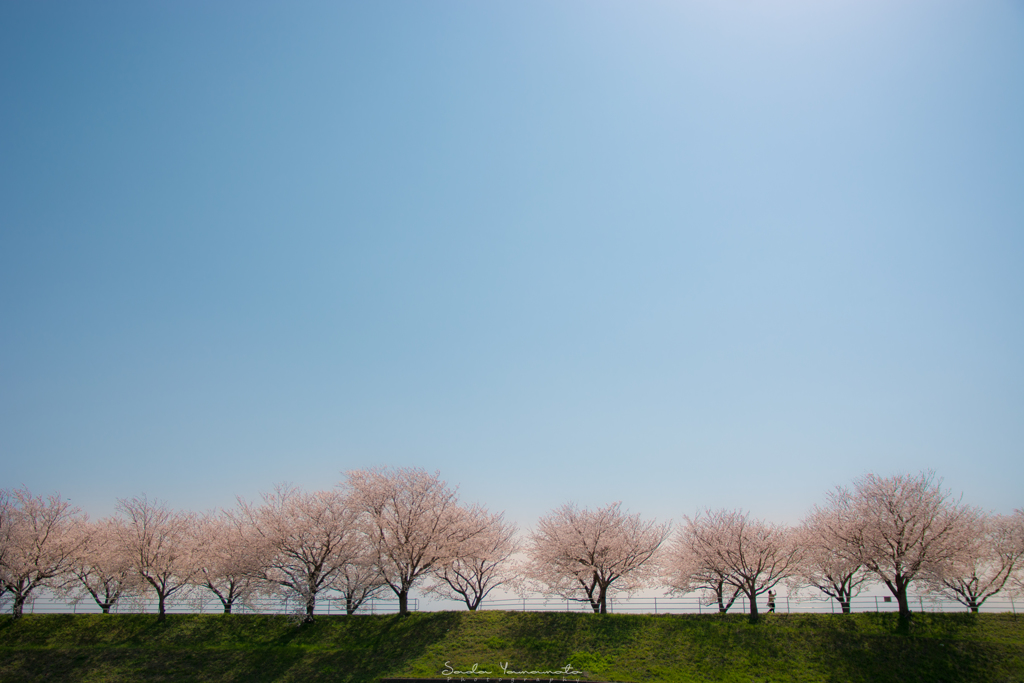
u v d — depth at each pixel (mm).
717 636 37406
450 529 45219
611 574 47750
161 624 42094
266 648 38344
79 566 45969
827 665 33344
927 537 38562
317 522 43406
